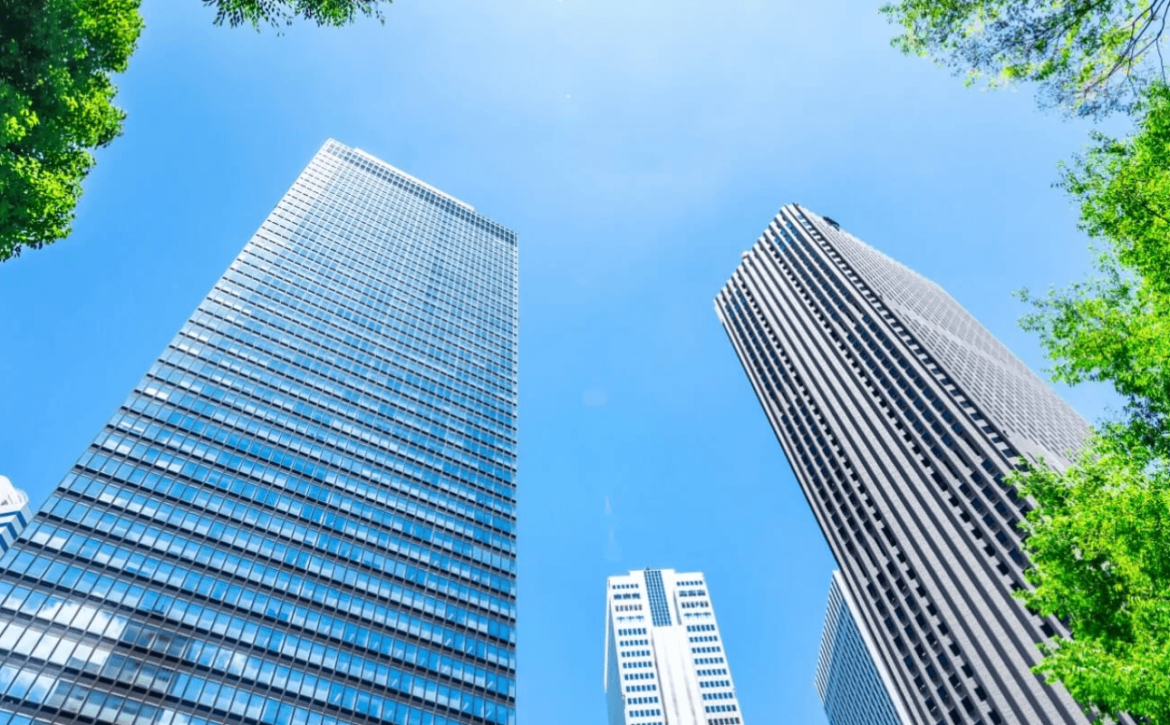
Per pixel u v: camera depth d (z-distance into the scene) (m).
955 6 16.31
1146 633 14.96
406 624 85.44
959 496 85.75
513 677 88.19
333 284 137.62
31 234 19.88
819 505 109.38
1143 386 16.80
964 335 146.62
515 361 158.00
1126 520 15.60
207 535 80.25
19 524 170.25
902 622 86.12
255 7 19.98
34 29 20.00
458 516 108.00
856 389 112.94
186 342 104.25
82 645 62.62
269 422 100.94
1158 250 16.06
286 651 73.31
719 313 166.88
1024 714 66.44
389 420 116.81
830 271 135.25
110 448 82.75
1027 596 18.41
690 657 192.25
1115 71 15.08
